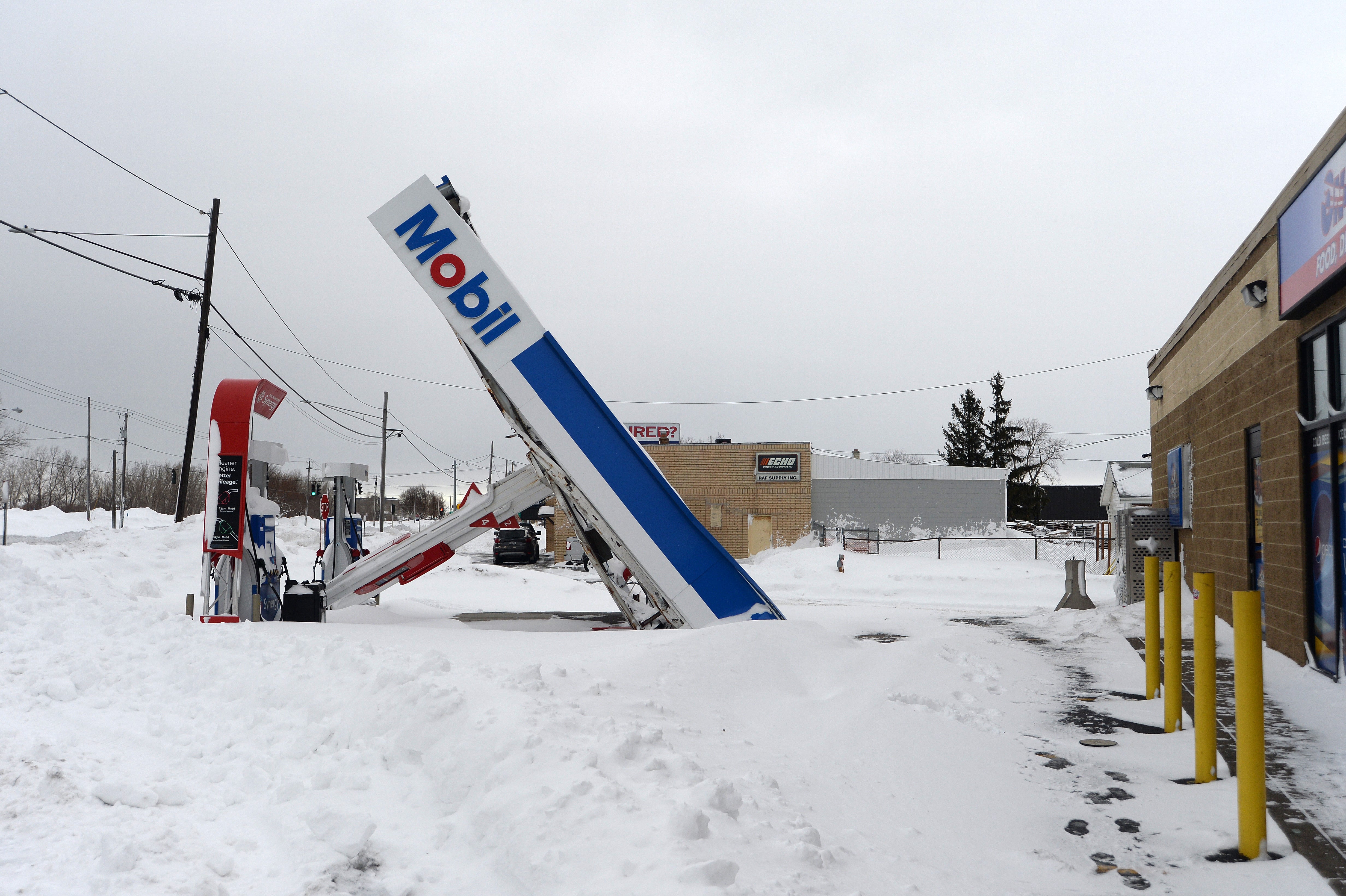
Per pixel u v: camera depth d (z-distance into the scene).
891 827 4.29
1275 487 9.88
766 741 5.50
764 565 29.72
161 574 18.36
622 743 4.30
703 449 39.53
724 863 3.14
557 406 10.82
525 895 3.30
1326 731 6.42
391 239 10.91
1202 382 14.15
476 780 4.14
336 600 13.72
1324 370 8.53
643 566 10.78
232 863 3.85
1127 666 9.55
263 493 11.96
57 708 6.70
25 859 3.92
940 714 6.91
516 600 19.09
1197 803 4.91
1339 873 3.91
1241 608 4.23
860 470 40.44
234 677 6.63
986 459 69.56
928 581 24.83
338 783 4.58
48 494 70.88
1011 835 4.43
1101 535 37.78
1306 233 8.26
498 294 10.85
